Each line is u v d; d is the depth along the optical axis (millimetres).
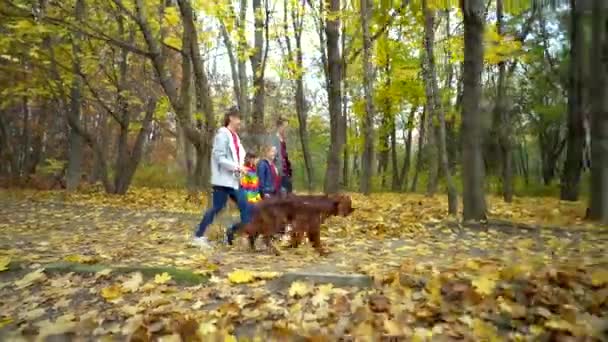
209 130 12227
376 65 20297
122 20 16406
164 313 4125
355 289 4559
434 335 3598
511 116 19094
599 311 3867
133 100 17609
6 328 4039
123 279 4949
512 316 3834
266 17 16406
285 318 3990
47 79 17188
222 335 3672
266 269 5324
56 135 26703
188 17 11242
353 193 22891
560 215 9875
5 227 9641
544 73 16953
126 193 18797
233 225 7086
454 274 4648
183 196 17625
